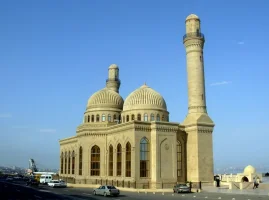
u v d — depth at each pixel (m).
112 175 84.69
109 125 94.31
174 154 78.50
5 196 52.94
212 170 81.69
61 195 56.06
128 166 77.88
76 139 101.88
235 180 92.81
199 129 81.81
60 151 117.12
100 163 87.69
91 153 88.75
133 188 73.88
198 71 85.62
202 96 85.19
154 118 88.25
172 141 78.88
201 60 86.62
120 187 77.94
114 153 84.00
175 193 63.56
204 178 80.12
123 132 80.69
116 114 98.31
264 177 122.00
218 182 80.62
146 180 75.56
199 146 81.06
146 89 92.31
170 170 77.19
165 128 78.19
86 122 99.31
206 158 81.44
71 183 95.62
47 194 58.03
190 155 82.31
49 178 96.75
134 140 75.81
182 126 84.06
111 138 86.50
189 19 87.75
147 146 77.50
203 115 83.25
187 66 87.31
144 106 88.38
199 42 86.38
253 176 89.38
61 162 115.25
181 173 82.00
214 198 50.72
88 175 87.94
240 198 50.50
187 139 83.88
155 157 76.00
